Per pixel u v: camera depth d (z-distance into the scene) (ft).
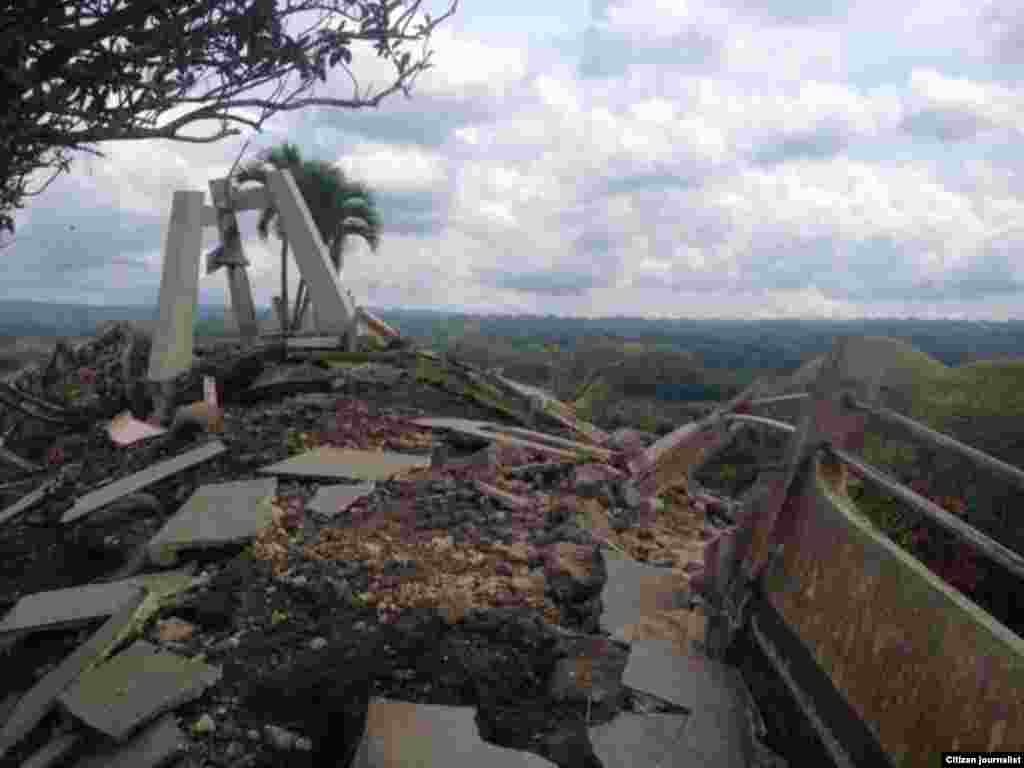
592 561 17.28
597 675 12.98
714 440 21.89
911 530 12.06
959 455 9.53
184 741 12.40
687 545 20.08
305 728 12.68
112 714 12.92
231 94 7.15
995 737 7.72
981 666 8.16
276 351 39.83
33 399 40.22
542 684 13.19
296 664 13.84
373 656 13.85
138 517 22.62
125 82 6.75
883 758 9.27
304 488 22.53
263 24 6.69
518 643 14.24
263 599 16.15
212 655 14.47
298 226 43.65
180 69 6.82
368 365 37.22
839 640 10.64
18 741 13.44
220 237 47.21
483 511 20.52
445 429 28.81
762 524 13.20
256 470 24.70
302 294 54.34
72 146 7.03
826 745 10.41
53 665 15.81
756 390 21.20
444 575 16.65
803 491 12.60
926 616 9.18
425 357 37.29
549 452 26.27
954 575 11.29
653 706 12.19
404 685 13.26
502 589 16.17
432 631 14.49
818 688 10.89
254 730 12.63
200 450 27.09
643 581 16.15
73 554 21.53
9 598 19.77
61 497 27.63
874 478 10.99
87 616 16.39
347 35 7.18
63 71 6.57
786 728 11.51
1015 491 11.10
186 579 17.62
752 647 12.89
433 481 22.40
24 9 6.14
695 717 11.85
